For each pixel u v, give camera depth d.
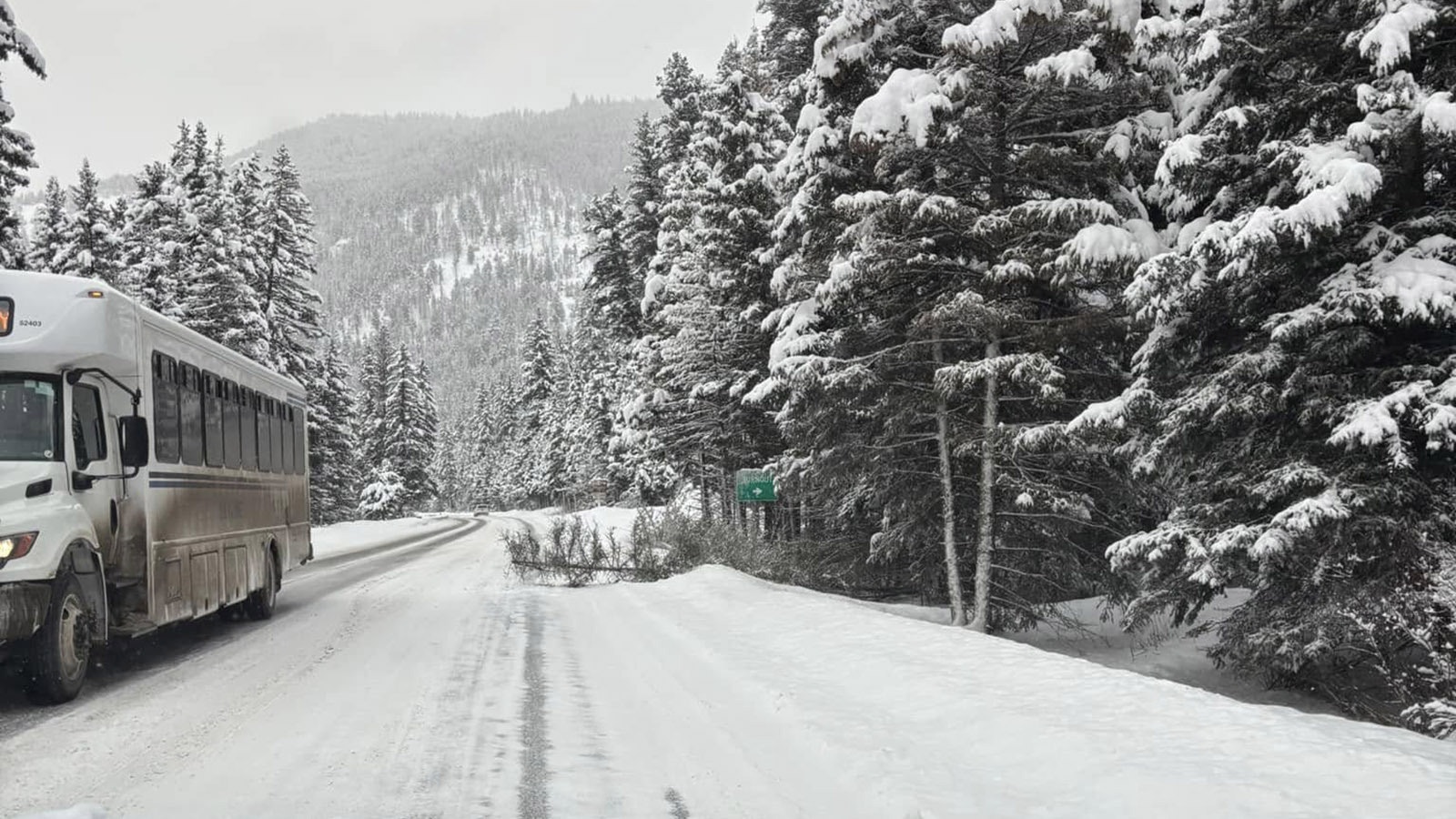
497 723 7.32
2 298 8.50
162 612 10.19
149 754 6.42
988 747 6.35
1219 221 12.01
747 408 27.52
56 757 6.36
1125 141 14.60
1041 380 14.84
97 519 9.05
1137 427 13.49
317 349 66.44
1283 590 12.51
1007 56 15.38
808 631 11.29
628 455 61.25
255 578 13.88
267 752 6.48
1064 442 15.01
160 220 40.16
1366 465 11.02
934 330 15.78
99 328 8.87
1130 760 5.62
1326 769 5.15
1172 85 14.74
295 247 47.75
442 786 5.70
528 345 101.31
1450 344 11.27
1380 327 11.18
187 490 11.16
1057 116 15.74
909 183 16.02
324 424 51.16
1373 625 11.14
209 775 5.91
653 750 6.58
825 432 17.95
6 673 9.27
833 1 18.52
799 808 5.37
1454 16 10.61
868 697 8.09
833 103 17.78
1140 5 14.07
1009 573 17.28
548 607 15.72
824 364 16.20
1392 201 11.27
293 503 16.88
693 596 15.81
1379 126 10.55
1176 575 13.16
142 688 8.88
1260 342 12.21
